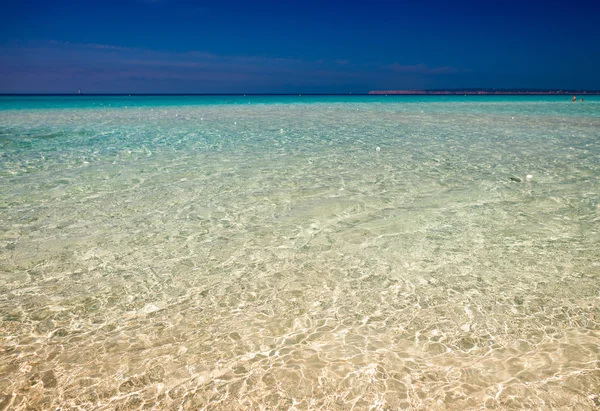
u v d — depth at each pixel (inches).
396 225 202.5
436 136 496.1
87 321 126.6
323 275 155.1
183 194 251.0
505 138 475.2
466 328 122.4
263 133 521.7
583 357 109.0
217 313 131.4
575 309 130.8
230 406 94.4
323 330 122.6
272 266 162.2
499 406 93.5
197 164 330.3
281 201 239.0
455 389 98.8
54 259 166.1
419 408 93.3
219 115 832.3
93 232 193.0
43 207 225.1
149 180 281.0
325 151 390.0
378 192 255.6
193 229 198.2
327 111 990.4
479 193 252.5
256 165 328.2
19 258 166.1
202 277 153.7
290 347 115.0
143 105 1360.7
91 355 111.2
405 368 106.2
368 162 340.2
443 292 142.2
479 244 179.9
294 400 96.1
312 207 228.7
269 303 137.2
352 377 103.1
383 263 163.8
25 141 438.3
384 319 127.6
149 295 141.4
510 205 230.2
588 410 92.2
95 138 466.9
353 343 116.5
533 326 122.6
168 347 114.8
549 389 98.3
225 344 116.3
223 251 175.2
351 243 182.5
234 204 233.6
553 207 226.1
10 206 225.8
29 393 97.6
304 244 181.9
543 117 775.1
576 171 304.3
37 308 133.0
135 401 95.6
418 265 161.6
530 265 160.2
